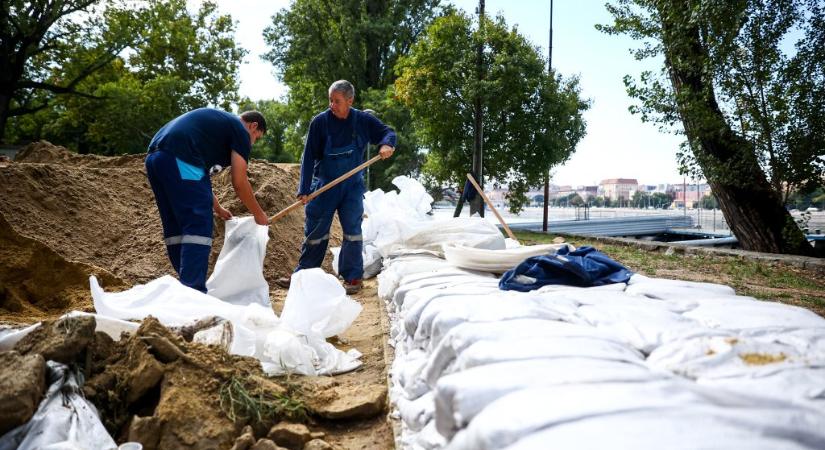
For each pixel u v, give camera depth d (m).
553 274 3.03
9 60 24.59
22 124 32.22
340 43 33.16
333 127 5.80
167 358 2.61
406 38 34.53
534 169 17.08
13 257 4.43
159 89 28.61
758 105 10.59
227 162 4.51
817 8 9.86
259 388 2.67
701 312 2.12
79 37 27.23
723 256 9.99
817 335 1.78
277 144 49.41
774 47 10.17
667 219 23.56
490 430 1.15
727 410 1.10
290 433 2.42
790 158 10.42
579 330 1.81
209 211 4.29
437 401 1.48
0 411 1.98
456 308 2.20
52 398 2.20
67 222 5.82
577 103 17.66
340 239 9.05
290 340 3.42
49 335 2.45
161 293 3.50
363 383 3.32
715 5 9.84
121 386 2.52
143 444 2.29
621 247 11.82
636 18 11.31
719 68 10.35
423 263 4.46
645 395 1.18
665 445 0.98
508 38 15.84
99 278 4.86
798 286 7.03
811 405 1.16
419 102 16.62
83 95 26.95
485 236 5.33
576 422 1.10
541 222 21.20
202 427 2.37
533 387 1.32
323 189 5.62
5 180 5.63
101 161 8.19
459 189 17.97
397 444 2.41
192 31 31.20
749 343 1.57
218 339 3.05
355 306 4.10
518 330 1.81
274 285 6.41
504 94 15.75
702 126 10.66
